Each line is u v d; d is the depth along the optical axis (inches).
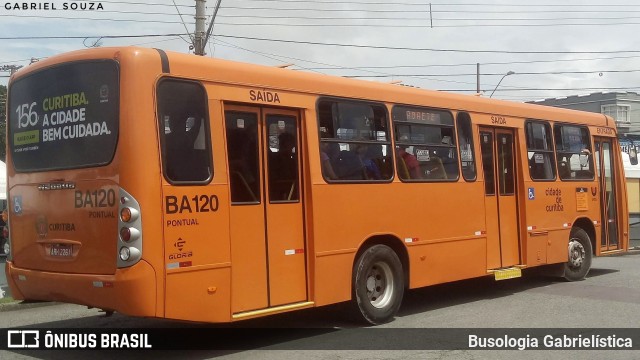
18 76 295.1
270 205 293.1
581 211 493.0
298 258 303.9
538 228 446.3
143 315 241.3
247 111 288.4
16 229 290.5
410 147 362.9
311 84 314.2
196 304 257.1
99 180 253.0
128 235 241.6
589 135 511.2
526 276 512.4
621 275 528.1
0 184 833.5
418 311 377.7
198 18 704.4
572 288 458.3
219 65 277.0
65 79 271.4
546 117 466.0
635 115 2025.1
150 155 247.3
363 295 331.6
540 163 456.1
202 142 265.7
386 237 346.3
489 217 412.8
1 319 378.9
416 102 368.5
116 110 251.4
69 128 267.7
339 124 325.7
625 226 542.6
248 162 286.8
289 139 305.7
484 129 417.1
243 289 279.6
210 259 262.7
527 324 341.4
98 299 249.9
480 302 406.0
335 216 317.1
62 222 266.2
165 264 247.4
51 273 268.7
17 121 293.6
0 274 515.8
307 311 374.6
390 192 346.0
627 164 931.3
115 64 254.4
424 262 363.6
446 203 379.2
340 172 323.0
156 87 253.4
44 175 275.0
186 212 255.9
